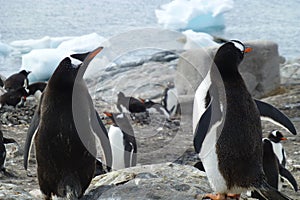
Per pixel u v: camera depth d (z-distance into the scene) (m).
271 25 47.09
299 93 27.91
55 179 10.41
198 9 46.50
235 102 10.52
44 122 10.12
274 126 22.56
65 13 50.69
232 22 48.75
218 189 10.70
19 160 16.17
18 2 53.81
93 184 11.43
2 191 10.66
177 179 11.20
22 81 26.75
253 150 10.54
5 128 21.25
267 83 30.17
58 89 10.06
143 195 10.34
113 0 55.84
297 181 16.45
